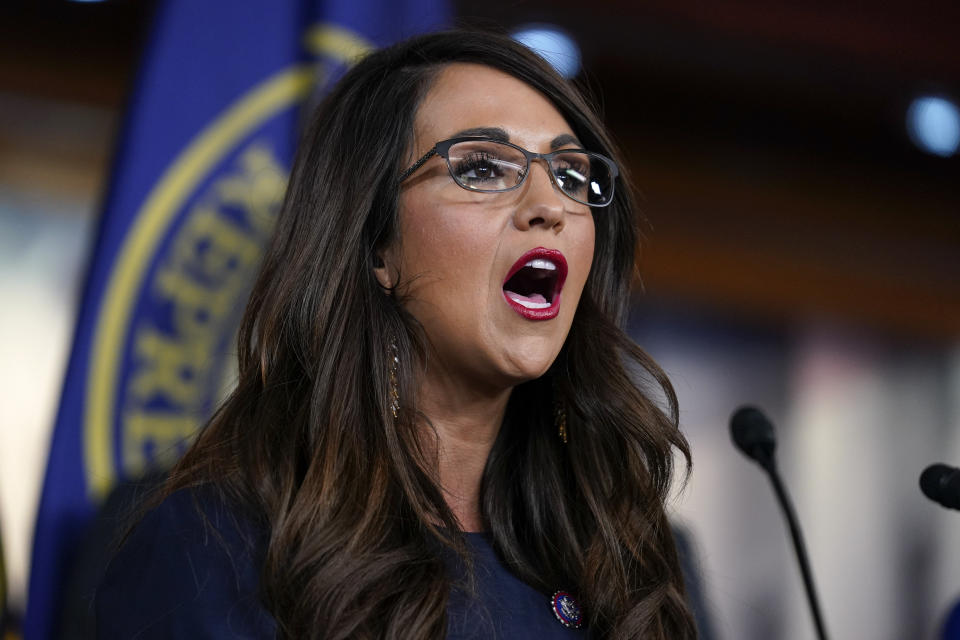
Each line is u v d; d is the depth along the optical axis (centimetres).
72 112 1535
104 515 735
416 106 508
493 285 485
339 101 534
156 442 816
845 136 1986
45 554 788
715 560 1883
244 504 457
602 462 537
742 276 2016
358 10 885
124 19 1548
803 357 2041
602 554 513
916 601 2017
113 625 440
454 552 475
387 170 502
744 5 1630
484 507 520
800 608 1919
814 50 1703
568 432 543
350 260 494
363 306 493
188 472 478
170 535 452
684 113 1888
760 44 1680
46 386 1440
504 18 1501
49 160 1516
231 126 855
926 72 1755
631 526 525
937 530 2053
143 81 847
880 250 2100
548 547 522
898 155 2050
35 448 1417
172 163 841
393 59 531
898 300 2109
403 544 456
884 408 2073
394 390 490
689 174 1986
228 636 424
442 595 441
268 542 451
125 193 832
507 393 516
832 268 2070
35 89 1528
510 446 540
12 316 1447
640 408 540
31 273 1471
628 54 1675
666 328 1961
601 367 543
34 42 1530
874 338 2081
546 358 491
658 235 1975
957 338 2134
